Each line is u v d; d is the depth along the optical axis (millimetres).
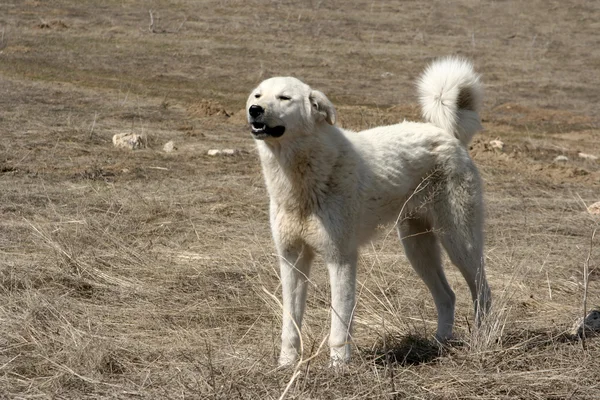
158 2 42875
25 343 6855
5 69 26453
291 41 35969
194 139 18250
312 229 6879
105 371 6492
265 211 12227
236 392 5828
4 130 17203
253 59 31828
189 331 7586
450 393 6074
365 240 7391
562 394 6074
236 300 8516
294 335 6949
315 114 6824
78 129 17938
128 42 33156
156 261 9680
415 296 8969
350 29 39781
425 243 8211
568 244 11305
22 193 12195
